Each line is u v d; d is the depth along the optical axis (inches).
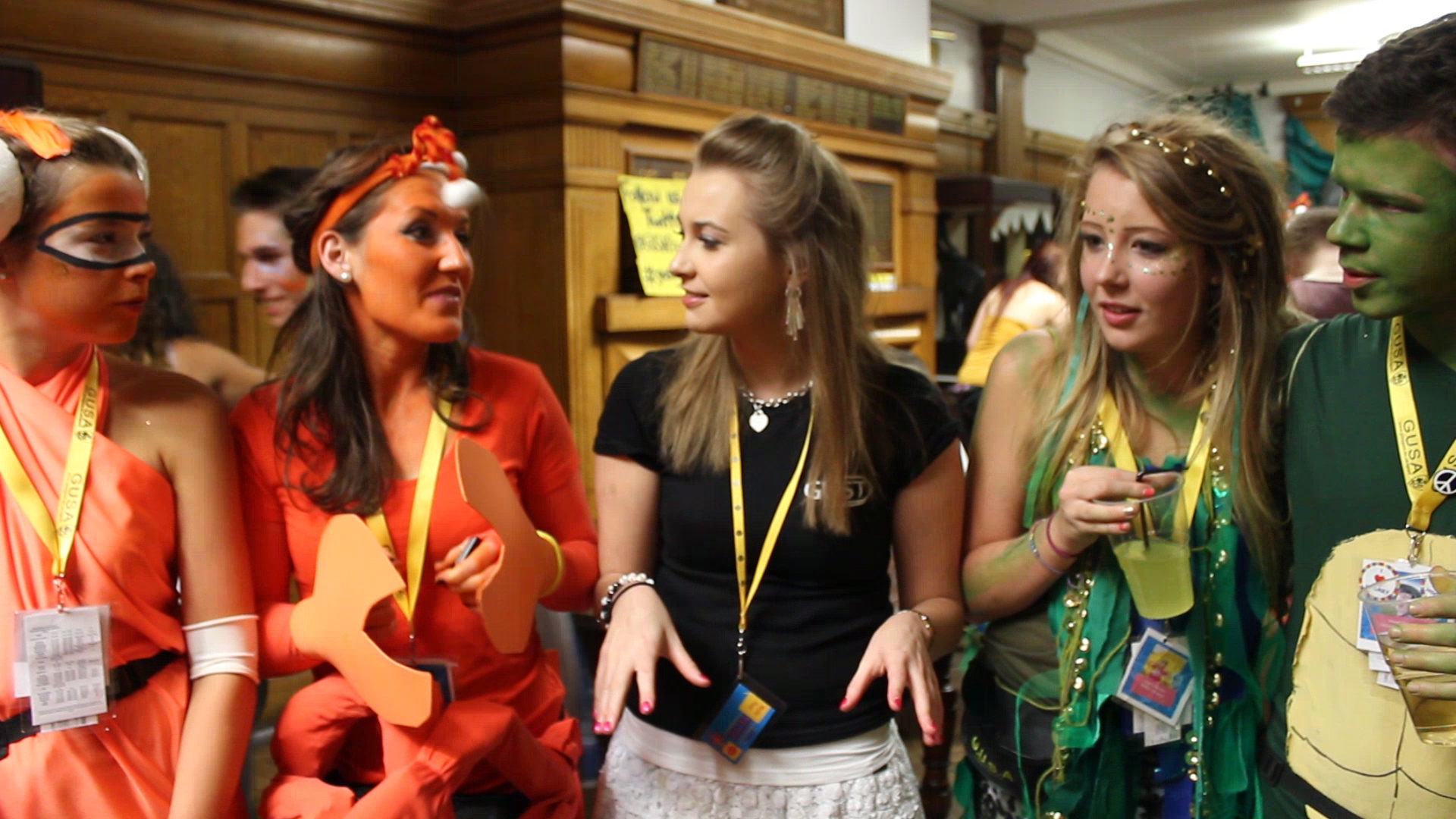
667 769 55.3
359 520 47.8
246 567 50.1
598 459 59.3
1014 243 248.7
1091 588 53.9
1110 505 48.3
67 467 44.8
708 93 137.0
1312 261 108.3
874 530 54.9
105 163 43.7
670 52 129.5
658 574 58.4
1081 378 54.4
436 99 127.0
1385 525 44.6
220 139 109.0
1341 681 45.8
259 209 86.0
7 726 43.1
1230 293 51.3
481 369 57.3
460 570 48.9
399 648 52.0
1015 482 57.2
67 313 43.5
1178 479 49.4
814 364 53.6
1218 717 52.7
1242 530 52.0
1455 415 43.3
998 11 254.2
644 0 123.0
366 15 116.3
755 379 55.8
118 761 44.8
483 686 54.4
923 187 188.7
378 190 51.1
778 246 51.8
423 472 53.1
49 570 43.9
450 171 52.7
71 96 97.4
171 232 106.3
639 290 128.6
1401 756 43.9
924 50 195.0
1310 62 331.0
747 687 53.0
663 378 57.8
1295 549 49.1
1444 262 40.4
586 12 116.7
